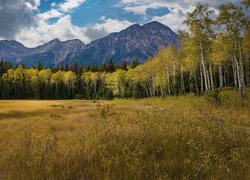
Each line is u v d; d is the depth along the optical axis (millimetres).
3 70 152125
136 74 109188
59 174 7402
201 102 30125
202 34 42562
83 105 56500
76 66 174125
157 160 8164
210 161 7828
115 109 32438
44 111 41938
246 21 36812
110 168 7590
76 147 9820
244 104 25656
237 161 7887
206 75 46406
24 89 137000
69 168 7676
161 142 9797
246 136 11406
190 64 59312
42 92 135500
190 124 11844
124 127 12188
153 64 83312
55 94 135375
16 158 9000
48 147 9227
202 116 14453
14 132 17219
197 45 44844
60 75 140000
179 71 78375
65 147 10055
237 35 38406
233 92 43531
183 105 29734
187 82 80562
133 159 8000
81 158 8430
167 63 72875
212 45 47844
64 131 16078
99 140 10219
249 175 6938
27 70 141250
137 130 11445
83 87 141375
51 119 24422
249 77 64688
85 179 7082
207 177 6980
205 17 41938
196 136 10438
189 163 7656
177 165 7785
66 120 22844
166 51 69812
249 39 41250
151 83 104562
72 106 53469
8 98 130750
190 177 7000
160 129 11352
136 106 38469
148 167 7562
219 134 10320
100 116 21766
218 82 83938
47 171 7430
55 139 11133
